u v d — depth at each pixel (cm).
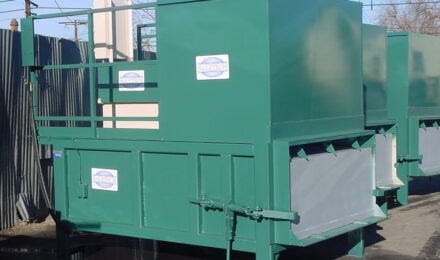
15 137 789
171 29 460
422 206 942
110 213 511
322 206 460
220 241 447
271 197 421
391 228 782
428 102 843
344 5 521
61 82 853
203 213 458
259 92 424
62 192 538
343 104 521
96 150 515
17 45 792
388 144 710
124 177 500
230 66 435
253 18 424
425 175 772
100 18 596
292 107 445
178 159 468
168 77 464
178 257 632
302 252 658
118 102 574
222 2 436
